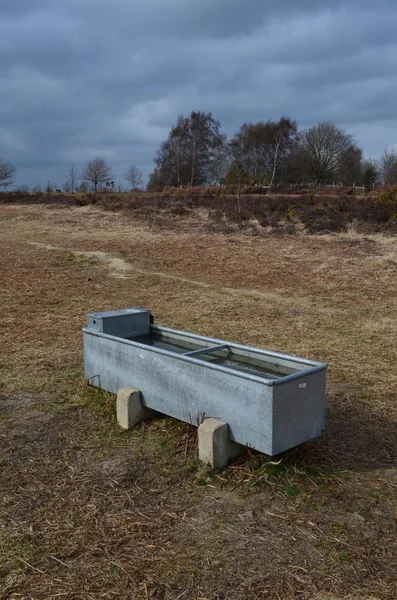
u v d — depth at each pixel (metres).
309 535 3.26
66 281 12.38
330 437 4.63
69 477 3.94
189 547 3.15
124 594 2.78
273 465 3.92
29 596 2.75
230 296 11.23
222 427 3.91
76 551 3.11
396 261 14.83
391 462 4.24
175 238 18.41
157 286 12.15
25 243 17.61
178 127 68.75
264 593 2.78
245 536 3.25
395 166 55.81
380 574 2.94
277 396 3.64
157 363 4.45
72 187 48.59
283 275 13.38
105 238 18.55
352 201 23.66
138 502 3.63
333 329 8.70
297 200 24.61
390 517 3.47
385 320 9.40
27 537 3.23
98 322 5.16
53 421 4.86
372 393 5.70
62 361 6.54
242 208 22.67
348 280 12.82
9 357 6.69
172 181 69.12
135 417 4.67
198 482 3.85
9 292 10.98
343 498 3.67
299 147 60.78
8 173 44.81
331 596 2.76
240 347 4.68
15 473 3.99
